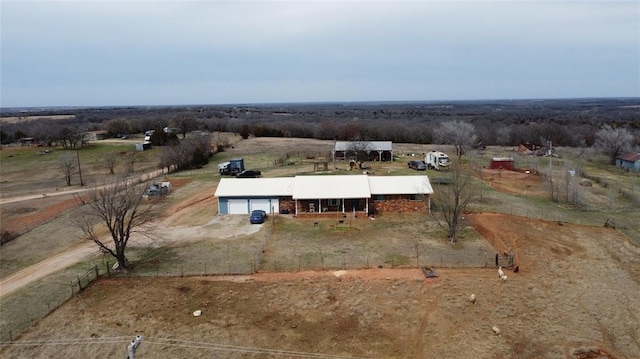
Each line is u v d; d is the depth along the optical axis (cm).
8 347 2500
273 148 9375
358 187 4553
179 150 7588
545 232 3912
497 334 2595
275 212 4647
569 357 2431
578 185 5662
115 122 12262
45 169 8038
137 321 2711
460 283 3050
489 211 4450
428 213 4553
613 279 3180
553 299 2922
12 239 4266
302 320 2712
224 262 3438
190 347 2484
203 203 5072
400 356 2425
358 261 3397
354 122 13012
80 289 3066
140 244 3884
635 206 4922
